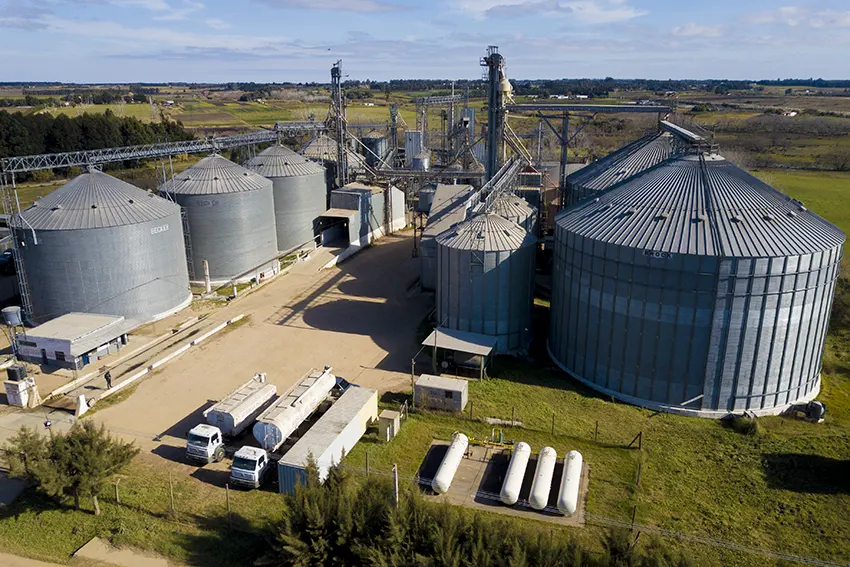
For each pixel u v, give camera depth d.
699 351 43.12
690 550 31.16
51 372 50.19
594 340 47.56
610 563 26.02
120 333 53.91
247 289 69.94
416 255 83.88
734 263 40.91
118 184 60.47
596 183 66.25
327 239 86.62
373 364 52.22
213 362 52.50
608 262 45.03
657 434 41.88
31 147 139.88
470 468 37.91
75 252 55.31
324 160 96.62
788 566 30.19
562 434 41.56
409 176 86.44
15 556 31.19
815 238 43.12
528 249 52.72
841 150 193.38
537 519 33.47
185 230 69.56
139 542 31.83
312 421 42.62
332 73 88.38
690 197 46.06
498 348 53.62
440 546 26.58
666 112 70.62
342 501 28.91
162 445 40.66
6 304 65.62
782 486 36.44
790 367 44.34
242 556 30.78
